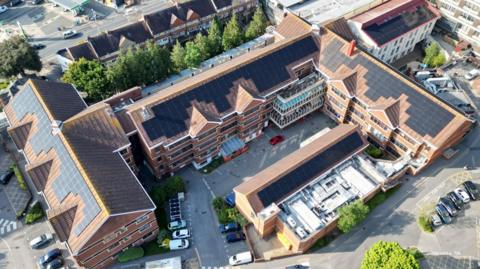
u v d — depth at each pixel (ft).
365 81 331.98
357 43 389.19
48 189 264.72
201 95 309.83
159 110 296.51
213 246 280.72
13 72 380.17
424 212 295.89
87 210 243.40
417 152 309.83
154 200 293.84
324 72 348.79
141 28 416.87
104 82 352.28
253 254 271.90
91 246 240.94
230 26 419.33
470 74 388.37
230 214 286.66
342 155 303.07
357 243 281.13
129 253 270.05
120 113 293.64
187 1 439.63
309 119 368.27
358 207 271.90
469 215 295.69
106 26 472.03
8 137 344.28
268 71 335.26
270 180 277.23
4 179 313.32
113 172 265.34
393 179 307.37
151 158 293.84
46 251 277.44
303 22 373.81
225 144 334.03
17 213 296.30
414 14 412.16
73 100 313.32
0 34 456.04
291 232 262.67
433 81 380.78
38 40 450.71
